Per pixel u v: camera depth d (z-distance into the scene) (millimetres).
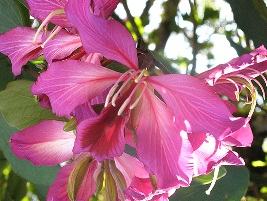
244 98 372
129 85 295
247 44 514
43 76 281
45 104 297
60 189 322
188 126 282
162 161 286
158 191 285
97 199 347
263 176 643
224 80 300
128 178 305
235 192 397
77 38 305
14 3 401
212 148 296
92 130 279
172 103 287
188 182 282
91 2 280
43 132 318
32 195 592
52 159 324
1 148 387
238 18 481
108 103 287
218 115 275
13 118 347
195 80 281
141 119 293
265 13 468
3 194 542
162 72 314
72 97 286
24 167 383
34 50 328
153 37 739
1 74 402
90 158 311
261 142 650
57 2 302
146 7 710
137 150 290
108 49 288
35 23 389
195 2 662
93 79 288
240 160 305
